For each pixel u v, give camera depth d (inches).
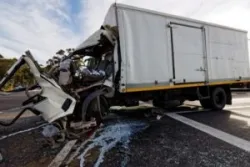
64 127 149.6
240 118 237.5
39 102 145.2
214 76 277.1
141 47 216.7
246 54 320.5
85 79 180.5
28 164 117.1
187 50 251.0
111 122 225.8
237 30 309.3
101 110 185.3
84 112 161.6
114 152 134.3
